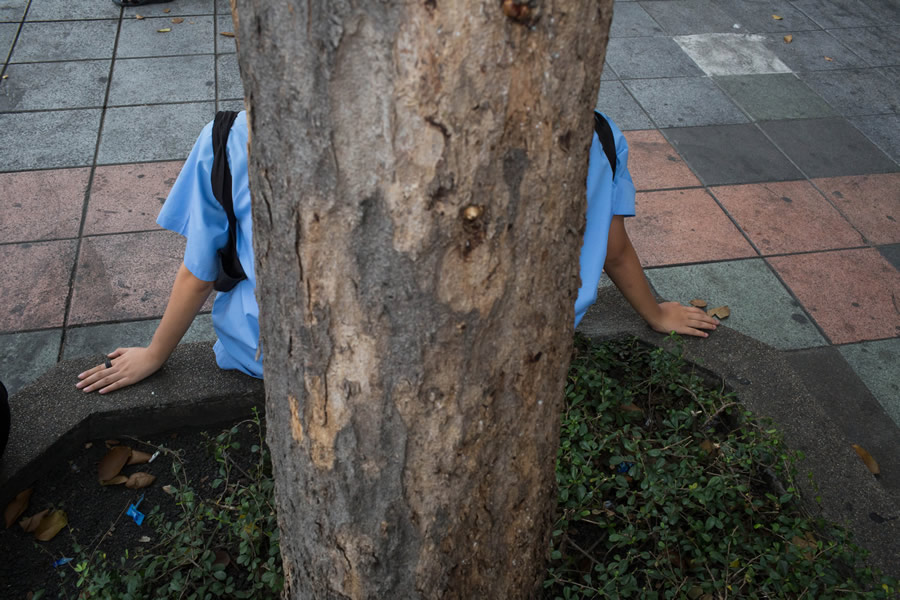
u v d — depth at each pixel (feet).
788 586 6.21
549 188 3.27
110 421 7.69
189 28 16.89
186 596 6.50
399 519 4.17
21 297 10.30
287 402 4.02
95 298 10.36
